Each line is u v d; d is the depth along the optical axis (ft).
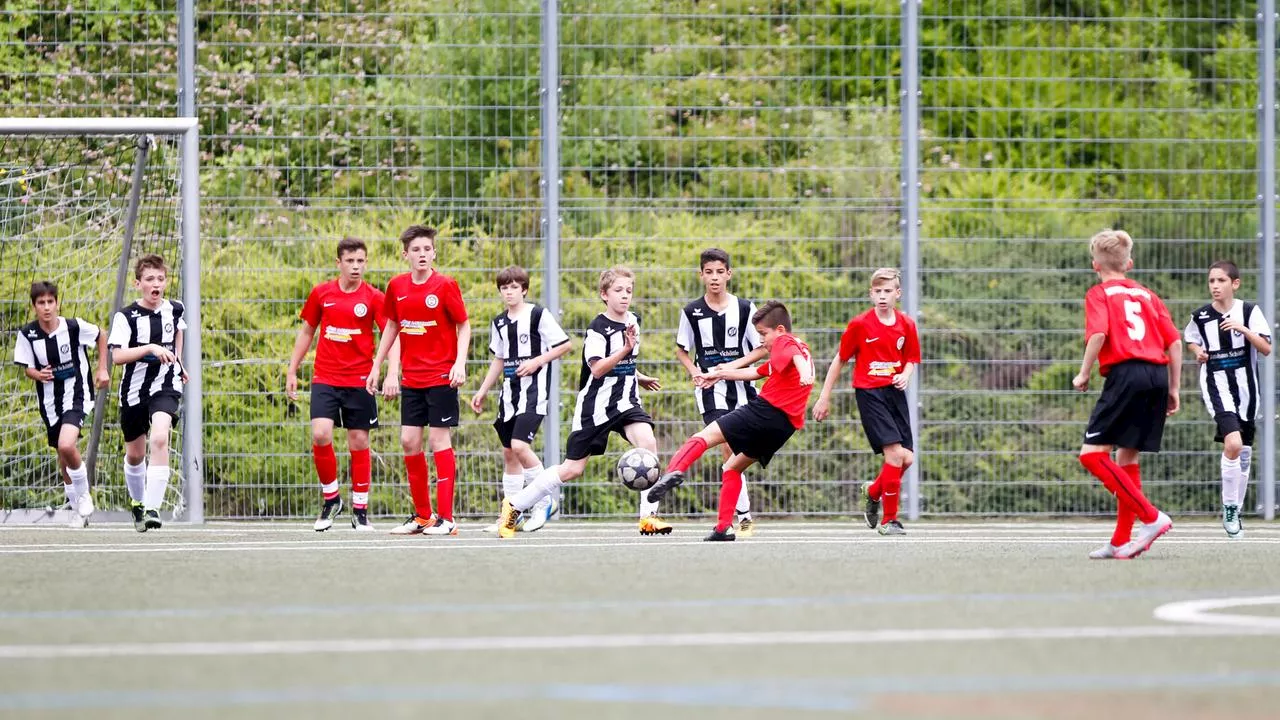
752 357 139.64
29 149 164.66
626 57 162.30
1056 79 169.07
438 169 159.22
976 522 162.30
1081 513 164.35
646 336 160.04
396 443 159.74
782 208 161.89
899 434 139.13
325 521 143.74
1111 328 107.34
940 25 173.88
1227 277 145.69
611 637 66.23
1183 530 151.43
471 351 158.92
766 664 59.21
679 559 105.09
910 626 69.77
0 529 149.79
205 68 158.71
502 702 51.37
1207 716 49.70
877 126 164.25
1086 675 57.11
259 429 157.38
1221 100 172.45
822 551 113.60
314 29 159.43
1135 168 168.45
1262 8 167.02
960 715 49.70
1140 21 169.48
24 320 162.30
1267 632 68.03
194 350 153.89
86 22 164.45
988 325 163.73
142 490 148.36
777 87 164.35
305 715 48.88
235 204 157.99
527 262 159.74
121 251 161.17
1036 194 166.30
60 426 145.59
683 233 160.66
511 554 110.63
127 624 70.64
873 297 139.13
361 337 142.72
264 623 70.85
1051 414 164.45
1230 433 141.79
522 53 160.25
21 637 66.49
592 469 160.45
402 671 57.47
